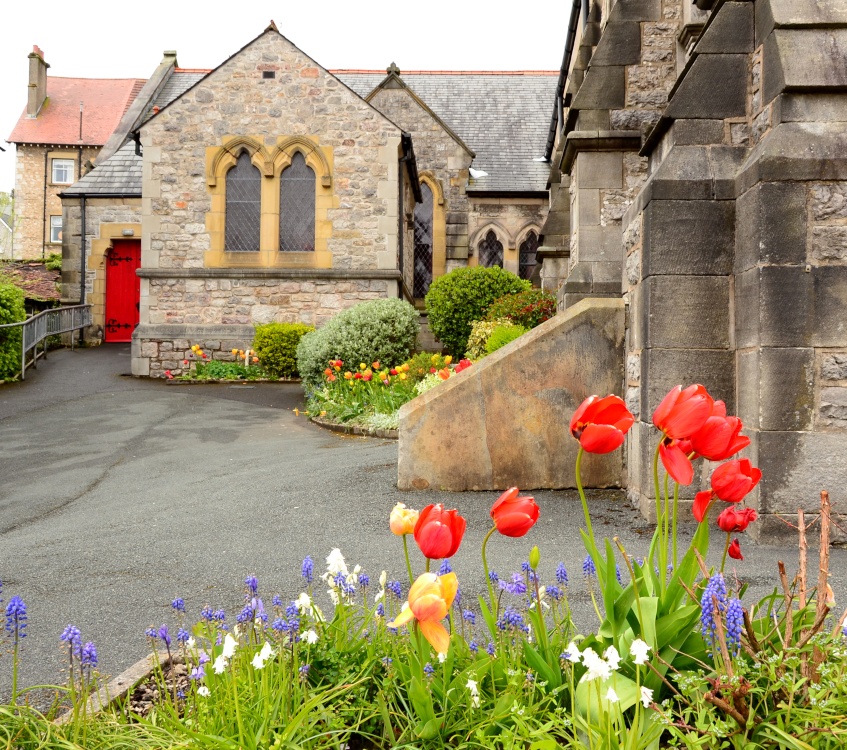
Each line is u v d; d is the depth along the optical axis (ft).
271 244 54.75
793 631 7.13
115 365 57.98
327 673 7.69
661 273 16.85
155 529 18.30
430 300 57.52
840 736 6.08
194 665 8.72
